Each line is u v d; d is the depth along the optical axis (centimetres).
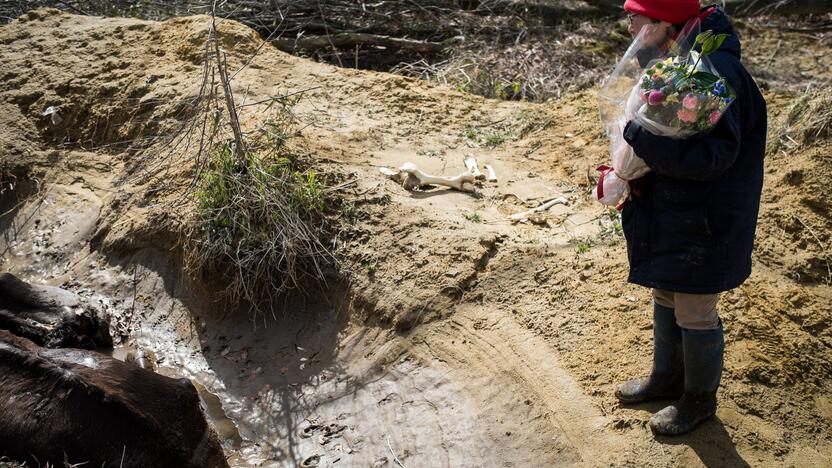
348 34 917
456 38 939
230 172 547
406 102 693
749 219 338
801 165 554
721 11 336
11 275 532
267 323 528
